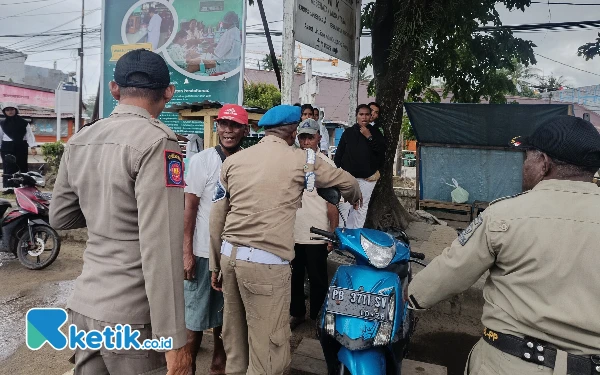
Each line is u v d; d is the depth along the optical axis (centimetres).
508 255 147
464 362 361
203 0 634
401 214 719
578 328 136
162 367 167
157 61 175
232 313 256
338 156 547
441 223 788
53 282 516
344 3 636
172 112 664
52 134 2456
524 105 730
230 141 293
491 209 155
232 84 628
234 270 243
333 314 252
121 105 172
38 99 3216
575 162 148
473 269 157
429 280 169
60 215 183
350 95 702
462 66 918
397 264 274
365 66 911
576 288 137
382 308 242
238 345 260
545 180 154
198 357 344
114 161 159
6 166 784
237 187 243
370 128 542
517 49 882
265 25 702
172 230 156
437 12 602
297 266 397
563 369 136
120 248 161
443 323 426
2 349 355
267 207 237
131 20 663
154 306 152
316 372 315
